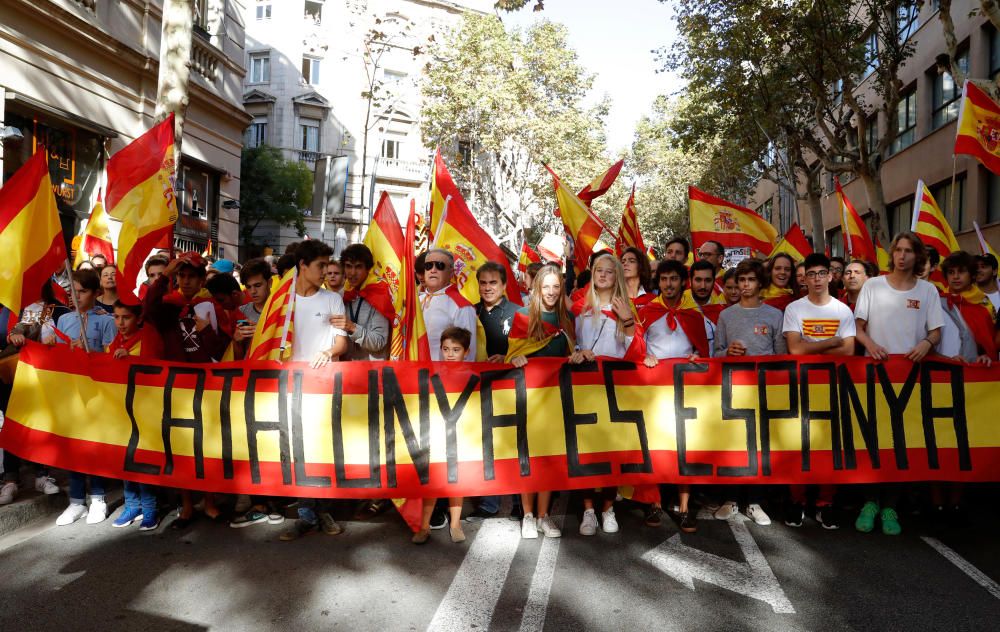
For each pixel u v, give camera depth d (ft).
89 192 45.98
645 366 17.87
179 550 16.02
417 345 17.34
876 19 54.44
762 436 17.75
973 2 61.87
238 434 17.33
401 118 130.72
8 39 38.42
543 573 14.85
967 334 19.56
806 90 66.18
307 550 16.16
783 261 22.53
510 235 114.21
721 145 84.43
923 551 16.22
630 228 28.63
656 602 13.44
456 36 105.09
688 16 62.90
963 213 65.51
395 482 17.04
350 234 127.85
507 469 17.20
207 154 60.08
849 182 94.58
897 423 17.75
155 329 18.52
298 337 17.65
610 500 17.97
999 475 17.54
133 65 48.75
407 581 14.39
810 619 12.74
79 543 16.39
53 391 18.03
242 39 65.36
